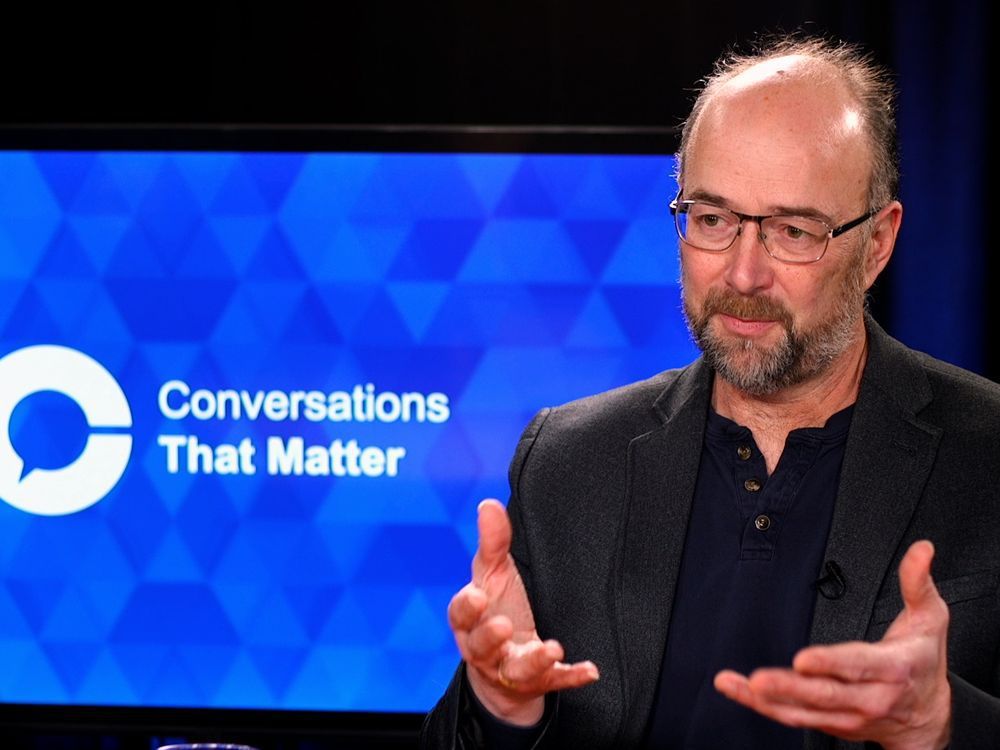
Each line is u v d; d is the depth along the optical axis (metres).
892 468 3.47
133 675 7.55
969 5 8.03
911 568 2.67
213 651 7.54
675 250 7.38
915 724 2.70
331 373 7.47
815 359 3.44
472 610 2.87
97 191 7.47
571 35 8.30
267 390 7.49
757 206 3.34
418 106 8.34
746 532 3.54
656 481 3.68
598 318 7.41
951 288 8.12
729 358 3.45
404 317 7.45
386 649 7.51
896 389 3.59
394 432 7.47
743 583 3.51
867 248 3.54
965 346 8.13
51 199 7.48
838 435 3.58
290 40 8.36
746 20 8.20
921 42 8.06
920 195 8.12
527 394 7.45
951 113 8.06
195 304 7.47
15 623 7.57
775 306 3.37
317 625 7.51
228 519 7.51
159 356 7.50
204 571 7.52
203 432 7.50
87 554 7.54
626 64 8.27
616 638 3.58
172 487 7.51
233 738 7.52
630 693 3.50
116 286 7.50
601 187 7.38
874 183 3.50
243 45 8.38
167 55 8.40
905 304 8.16
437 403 7.46
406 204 7.41
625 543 3.64
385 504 7.48
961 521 3.41
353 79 8.36
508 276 7.41
